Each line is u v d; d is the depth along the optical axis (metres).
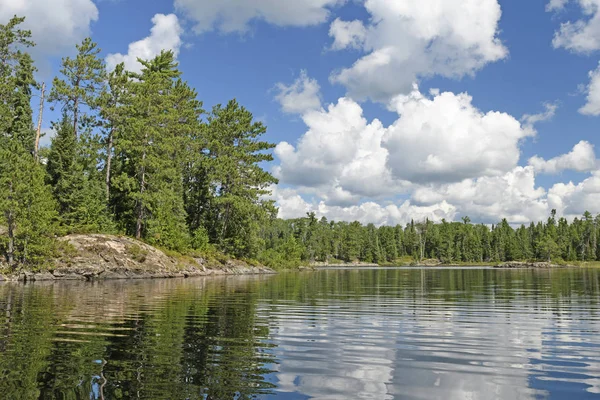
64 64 44.56
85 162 44.59
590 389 5.85
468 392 5.71
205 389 5.68
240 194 53.03
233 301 16.56
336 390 5.73
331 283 31.27
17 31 45.62
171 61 58.97
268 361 7.16
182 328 10.12
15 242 30.33
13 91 45.34
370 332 9.95
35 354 7.31
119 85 45.47
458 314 13.23
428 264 149.25
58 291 20.55
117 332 9.43
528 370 6.76
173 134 49.09
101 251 34.34
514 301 17.44
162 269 37.88
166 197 44.28
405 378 6.30
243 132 56.00
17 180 30.59
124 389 5.60
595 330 10.34
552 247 121.62
